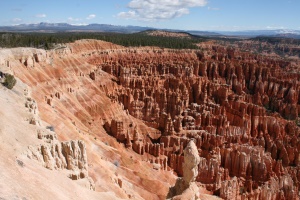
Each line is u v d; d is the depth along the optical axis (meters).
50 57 124.12
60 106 92.44
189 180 33.34
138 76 157.88
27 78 93.88
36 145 33.28
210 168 83.50
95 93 126.19
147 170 75.88
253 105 130.25
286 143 108.12
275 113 144.12
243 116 123.25
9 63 89.44
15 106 43.25
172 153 96.56
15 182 22.61
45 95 91.50
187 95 142.75
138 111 128.88
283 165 99.81
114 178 57.03
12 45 139.62
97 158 60.53
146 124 118.75
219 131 111.69
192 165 32.94
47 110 70.38
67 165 37.66
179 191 34.06
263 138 107.56
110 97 132.38
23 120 39.34
